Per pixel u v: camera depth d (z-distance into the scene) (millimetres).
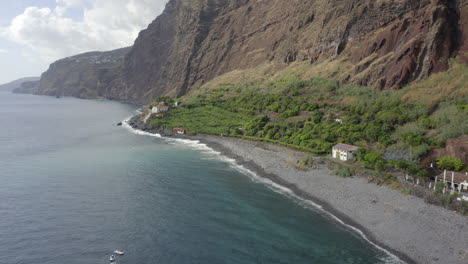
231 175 81938
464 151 64188
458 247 44469
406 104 93188
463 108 79312
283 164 85750
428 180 61875
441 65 98312
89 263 43938
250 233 52000
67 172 83562
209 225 54562
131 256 45562
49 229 52781
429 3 113000
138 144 121500
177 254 46125
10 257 45031
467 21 101188
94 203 63250
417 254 44938
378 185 64500
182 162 94375
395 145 76938
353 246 48094
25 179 77562
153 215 58125
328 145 87250
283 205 62781
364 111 100188
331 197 64188
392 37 117062
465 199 52594
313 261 44531
